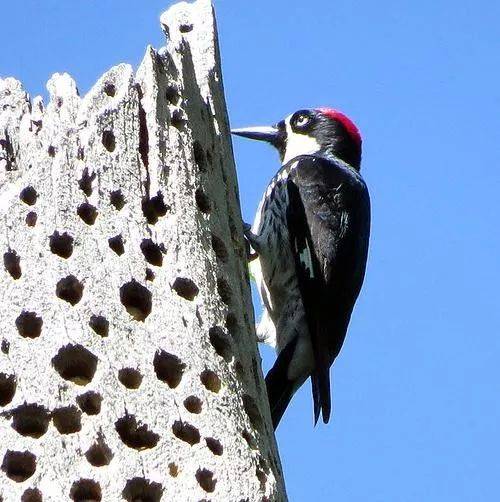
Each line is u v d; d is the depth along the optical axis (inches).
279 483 377.1
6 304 368.5
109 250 382.9
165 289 384.8
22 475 344.8
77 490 341.1
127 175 401.1
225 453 360.2
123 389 358.3
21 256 378.0
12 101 429.1
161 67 433.1
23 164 402.9
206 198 422.0
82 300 370.6
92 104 412.2
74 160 395.9
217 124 462.3
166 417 358.3
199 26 491.2
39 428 353.1
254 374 402.0
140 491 347.9
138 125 413.4
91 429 348.2
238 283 418.9
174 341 374.6
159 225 399.5
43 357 358.0
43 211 384.8
